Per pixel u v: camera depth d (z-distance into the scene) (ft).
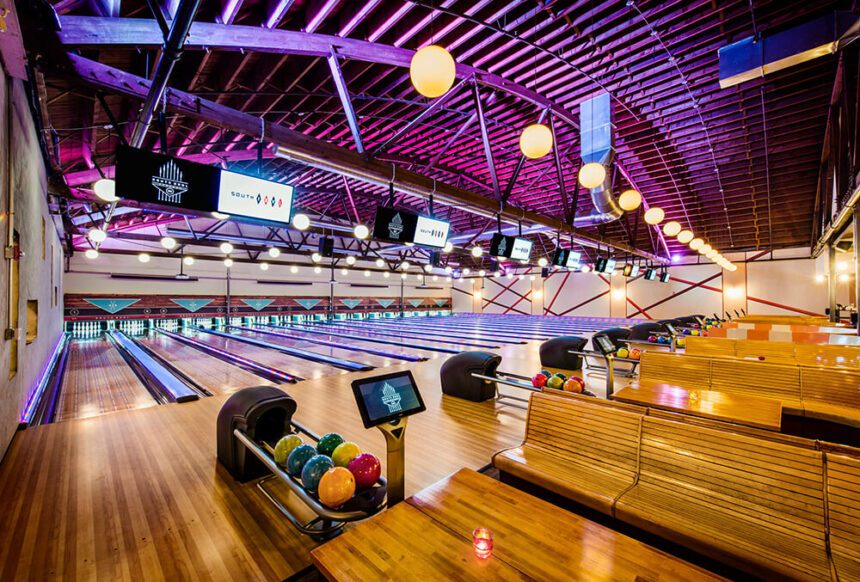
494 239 20.49
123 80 9.37
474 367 13.70
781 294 41.96
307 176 26.78
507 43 13.33
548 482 5.94
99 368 22.11
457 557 3.75
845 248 27.17
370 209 36.96
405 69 14.25
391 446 5.19
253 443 6.98
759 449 4.90
